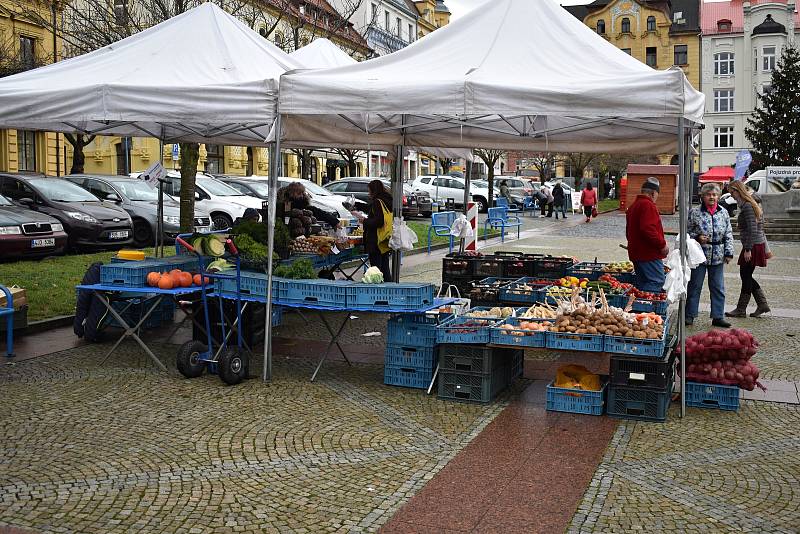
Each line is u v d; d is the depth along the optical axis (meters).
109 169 40.62
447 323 7.41
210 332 8.52
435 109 7.28
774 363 8.91
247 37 9.77
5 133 33.81
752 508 4.95
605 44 8.16
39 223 15.50
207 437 6.19
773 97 50.25
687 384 7.14
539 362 8.92
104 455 5.77
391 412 6.89
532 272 11.37
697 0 79.44
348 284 7.62
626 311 7.47
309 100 7.58
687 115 7.02
